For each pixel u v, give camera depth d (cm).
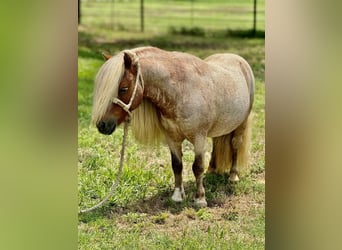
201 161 360
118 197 394
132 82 313
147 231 365
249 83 386
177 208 379
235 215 380
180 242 355
